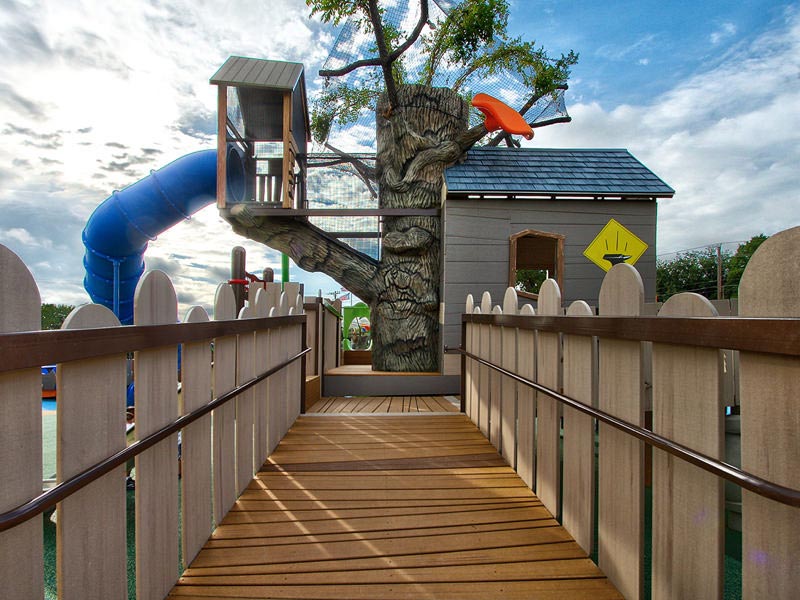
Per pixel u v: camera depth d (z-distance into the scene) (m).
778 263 1.08
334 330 8.27
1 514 0.99
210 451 2.30
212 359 2.37
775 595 1.08
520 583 1.84
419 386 7.00
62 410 1.20
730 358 3.08
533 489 2.83
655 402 1.58
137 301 1.58
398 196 7.67
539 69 9.08
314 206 8.48
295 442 3.89
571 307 2.40
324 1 7.45
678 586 1.45
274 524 2.36
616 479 1.83
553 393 2.34
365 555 2.05
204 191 8.97
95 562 1.34
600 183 7.28
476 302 7.09
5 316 1.03
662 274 17.92
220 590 1.79
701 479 1.35
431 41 9.35
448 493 2.78
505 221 7.18
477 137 7.60
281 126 8.11
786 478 1.05
